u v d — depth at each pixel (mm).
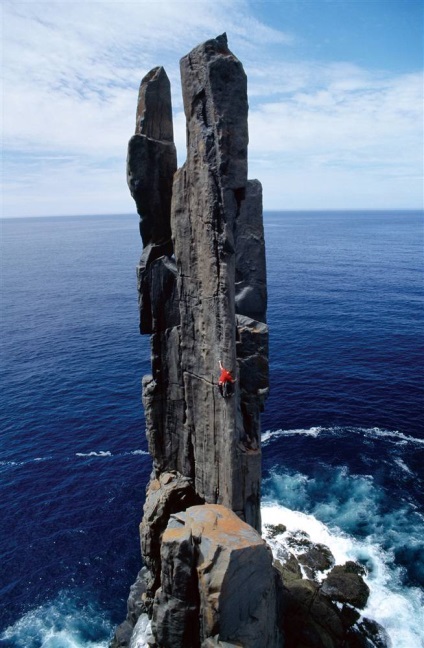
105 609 38000
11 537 45250
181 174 23453
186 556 21141
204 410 25938
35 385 77500
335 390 70812
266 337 25828
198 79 20953
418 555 40562
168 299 27469
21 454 58062
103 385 77188
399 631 33438
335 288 145750
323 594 35844
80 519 47438
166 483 29516
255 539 21219
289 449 56844
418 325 102812
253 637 20719
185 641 22219
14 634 36156
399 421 61969
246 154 21375
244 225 26844
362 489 49406
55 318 122125
